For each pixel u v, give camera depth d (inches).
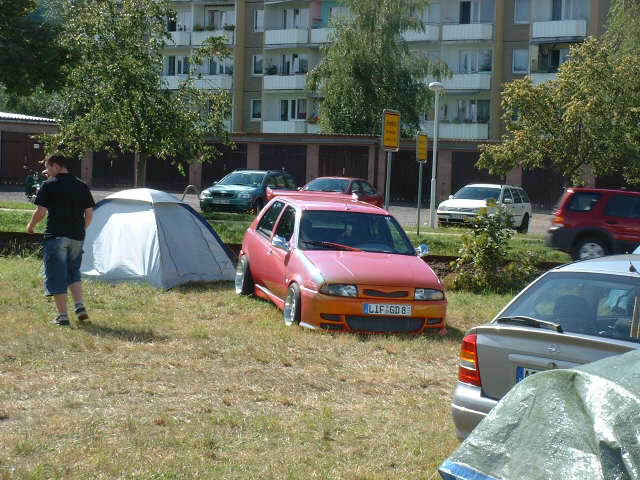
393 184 2005.4
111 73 1100.5
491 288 608.1
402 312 418.6
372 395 303.9
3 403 263.7
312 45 2425.0
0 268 562.9
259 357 344.2
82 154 1189.7
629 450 118.2
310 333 406.9
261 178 1258.0
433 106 2278.5
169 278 532.7
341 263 428.8
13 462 211.9
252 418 260.7
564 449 123.6
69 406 265.0
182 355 343.3
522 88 1314.0
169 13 1139.9
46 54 1002.7
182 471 211.9
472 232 621.9
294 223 468.1
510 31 2217.0
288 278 441.4
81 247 395.5
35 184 1360.7
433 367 354.9
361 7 1964.8
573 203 789.2
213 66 2564.0
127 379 300.2
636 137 1301.7
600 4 2105.1
